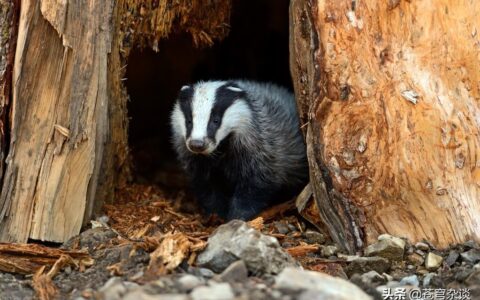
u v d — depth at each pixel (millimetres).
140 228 2180
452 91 2004
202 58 2715
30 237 2029
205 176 2355
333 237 2061
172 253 1885
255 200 2352
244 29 2779
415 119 2002
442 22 2014
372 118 2016
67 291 1888
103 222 2160
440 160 1989
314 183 2062
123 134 2250
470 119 1992
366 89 2018
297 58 2107
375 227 2016
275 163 2344
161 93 2740
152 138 2758
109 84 2156
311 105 2055
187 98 2291
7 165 2037
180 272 1873
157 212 2281
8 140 2053
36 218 2033
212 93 2277
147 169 2646
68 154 2055
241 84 2414
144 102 2742
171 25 2234
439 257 1958
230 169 2342
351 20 2027
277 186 2359
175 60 2689
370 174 2014
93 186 2107
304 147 2396
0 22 2043
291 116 2426
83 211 2068
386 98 2012
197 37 2316
